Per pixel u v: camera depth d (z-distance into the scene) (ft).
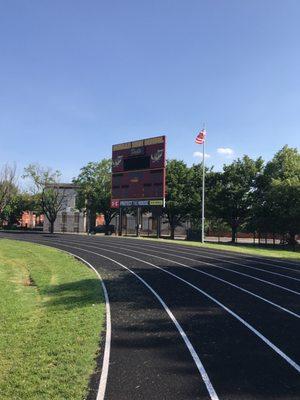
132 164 175.83
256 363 26.94
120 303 46.60
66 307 44.60
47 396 21.53
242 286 58.29
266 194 176.35
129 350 29.71
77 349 29.43
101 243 139.74
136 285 58.90
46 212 248.32
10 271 75.41
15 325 36.94
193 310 43.01
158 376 24.73
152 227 270.05
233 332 34.55
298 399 21.48
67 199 271.69
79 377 24.17
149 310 43.04
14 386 22.93
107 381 23.94
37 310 43.98
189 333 34.30
